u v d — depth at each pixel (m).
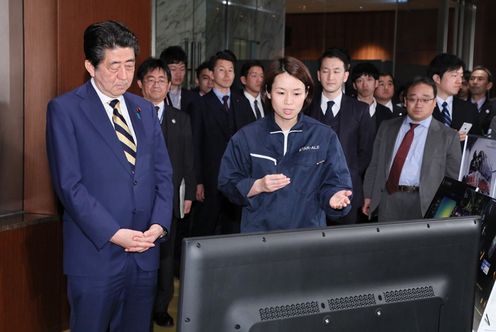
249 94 4.48
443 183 1.83
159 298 3.31
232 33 7.91
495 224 1.36
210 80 5.17
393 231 0.98
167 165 2.35
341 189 1.92
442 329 1.02
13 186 3.04
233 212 4.11
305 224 1.98
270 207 1.96
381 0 8.90
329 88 3.22
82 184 2.11
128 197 2.14
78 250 2.15
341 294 0.94
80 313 2.17
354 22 9.05
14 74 2.99
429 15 9.02
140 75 3.20
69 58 3.04
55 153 2.09
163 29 7.43
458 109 3.64
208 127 4.08
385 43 9.06
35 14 2.98
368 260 0.96
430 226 1.00
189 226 4.15
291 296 0.91
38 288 2.96
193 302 0.87
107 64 2.07
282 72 1.89
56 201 3.05
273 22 8.41
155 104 3.23
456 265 1.02
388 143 3.04
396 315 0.98
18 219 2.91
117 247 2.13
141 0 3.45
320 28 9.06
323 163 1.98
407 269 0.99
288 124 1.98
